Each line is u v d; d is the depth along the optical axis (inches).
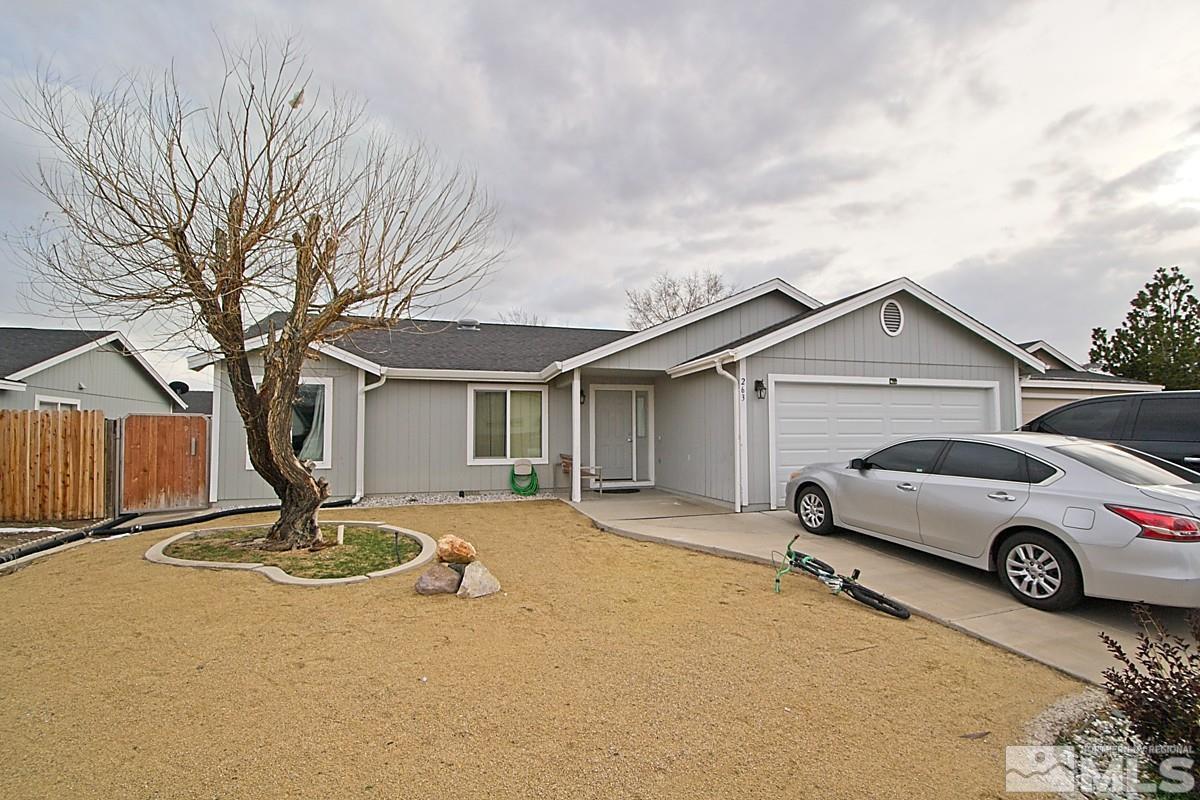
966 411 441.4
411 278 296.5
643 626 183.6
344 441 464.8
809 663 156.9
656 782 103.3
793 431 400.8
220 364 440.8
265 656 157.3
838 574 228.7
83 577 235.9
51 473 380.8
